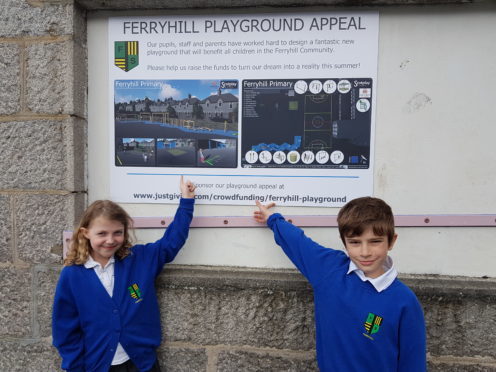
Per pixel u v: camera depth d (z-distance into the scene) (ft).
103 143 6.57
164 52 6.39
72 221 6.31
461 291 5.94
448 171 6.20
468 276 6.30
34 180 6.32
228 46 6.30
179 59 6.38
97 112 6.54
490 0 5.87
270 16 6.20
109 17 6.40
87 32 6.45
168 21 6.34
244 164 6.41
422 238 6.31
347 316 4.79
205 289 6.28
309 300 6.18
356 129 6.23
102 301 5.42
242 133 6.37
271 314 6.26
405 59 6.12
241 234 6.50
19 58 6.22
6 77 6.26
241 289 6.25
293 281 6.14
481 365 6.04
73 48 6.14
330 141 6.27
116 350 5.49
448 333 6.04
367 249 4.68
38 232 6.38
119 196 6.60
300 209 6.40
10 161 6.33
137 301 5.65
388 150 6.23
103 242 5.27
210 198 6.49
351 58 6.15
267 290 6.22
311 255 5.35
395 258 6.37
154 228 6.59
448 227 6.28
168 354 6.43
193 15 6.30
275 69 6.26
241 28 6.25
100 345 5.45
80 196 6.46
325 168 6.31
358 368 4.73
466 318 6.00
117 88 6.48
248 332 6.32
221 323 6.33
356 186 6.30
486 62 6.05
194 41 6.33
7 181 6.36
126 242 5.76
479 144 6.14
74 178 6.28
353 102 6.20
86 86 6.51
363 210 4.72
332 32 6.15
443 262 6.31
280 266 6.46
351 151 6.27
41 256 6.40
